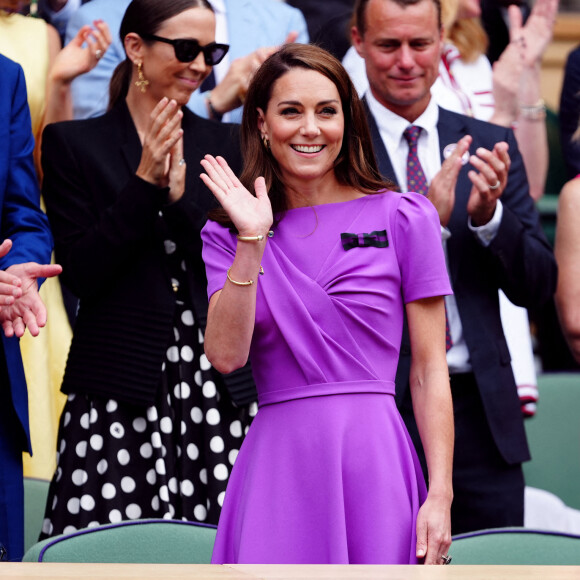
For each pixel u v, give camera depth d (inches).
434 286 407.2
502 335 585.6
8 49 623.8
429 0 588.4
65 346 671.8
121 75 581.6
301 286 402.9
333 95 412.8
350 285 403.9
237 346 389.4
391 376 406.0
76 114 685.9
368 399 396.5
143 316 535.5
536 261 585.9
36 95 628.7
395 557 380.2
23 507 516.1
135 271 542.0
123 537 388.2
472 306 579.5
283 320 398.6
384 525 382.3
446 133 612.4
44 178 571.5
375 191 423.5
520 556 391.2
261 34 709.9
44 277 495.5
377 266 407.8
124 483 526.0
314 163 411.5
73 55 659.4
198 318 540.1
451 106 724.7
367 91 612.4
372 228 414.0
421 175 599.5
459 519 579.8
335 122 412.8
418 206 417.7
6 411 511.8
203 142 572.4
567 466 728.3
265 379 403.9
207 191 557.0
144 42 562.6
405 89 591.8
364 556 381.4
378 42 589.6
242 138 430.0
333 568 253.1
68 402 541.3
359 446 389.7
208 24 564.1
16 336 501.0
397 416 401.1
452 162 565.6
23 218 528.1
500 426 573.3
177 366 539.5
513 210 607.8
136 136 568.7
